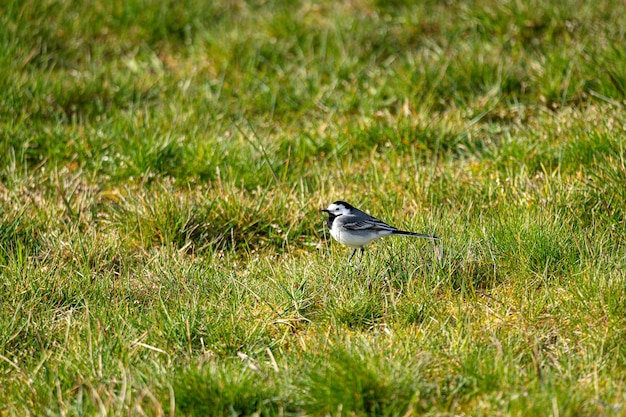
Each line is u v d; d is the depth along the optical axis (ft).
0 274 33.35
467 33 55.57
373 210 38.52
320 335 28.22
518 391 23.84
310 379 24.85
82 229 38.24
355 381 24.03
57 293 32.12
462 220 35.63
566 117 43.80
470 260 31.81
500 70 48.91
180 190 40.83
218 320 29.27
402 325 28.76
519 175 38.83
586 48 49.39
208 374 24.81
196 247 37.17
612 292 27.84
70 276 33.12
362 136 45.32
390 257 32.94
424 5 59.00
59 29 57.67
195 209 38.09
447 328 28.07
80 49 56.44
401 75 49.98
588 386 24.21
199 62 54.44
